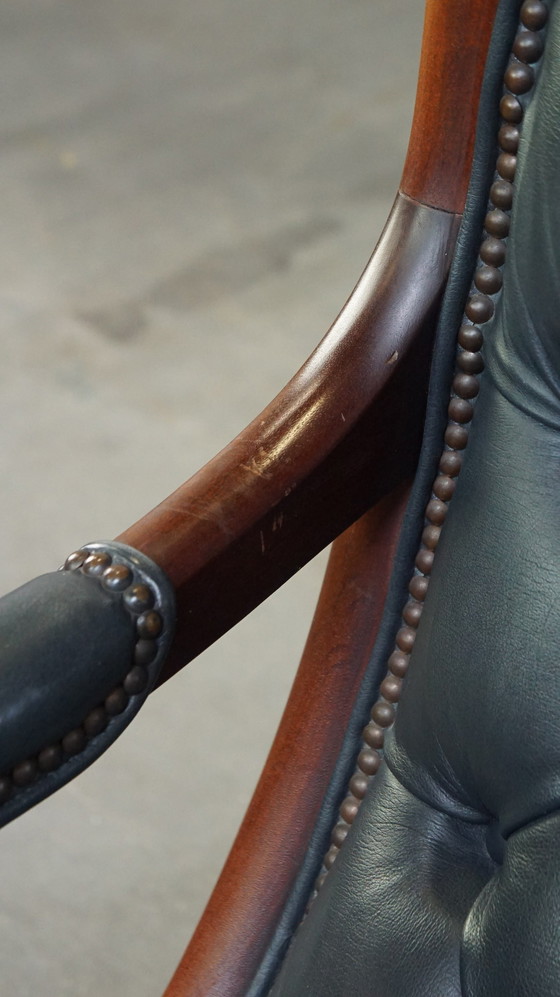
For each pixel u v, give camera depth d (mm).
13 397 2896
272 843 821
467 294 753
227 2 5512
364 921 729
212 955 816
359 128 4355
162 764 1954
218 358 3072
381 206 3836
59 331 3178
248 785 1925
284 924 809
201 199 3869
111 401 2889
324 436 759
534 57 709
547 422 711
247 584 752
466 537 729
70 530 2465
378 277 779
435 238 770
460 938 698
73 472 2641
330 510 774
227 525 736
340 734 818
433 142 771
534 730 685
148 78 4781
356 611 819
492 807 717
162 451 2717
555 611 688
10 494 2564
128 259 3535
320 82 4746
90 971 1640
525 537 706
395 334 767
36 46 5047
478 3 746
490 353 743
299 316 3256
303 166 4086
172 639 709
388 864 736
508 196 733
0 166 4074
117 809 1878
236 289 3383
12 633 667
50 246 3602
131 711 696
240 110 4504
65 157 4145
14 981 1627
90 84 4719
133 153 4172
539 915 664
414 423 790
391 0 5555
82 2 5492
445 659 722
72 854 1802
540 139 691
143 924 1703
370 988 712
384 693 797
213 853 1810
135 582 700
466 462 748
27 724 658
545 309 698
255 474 750
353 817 802
